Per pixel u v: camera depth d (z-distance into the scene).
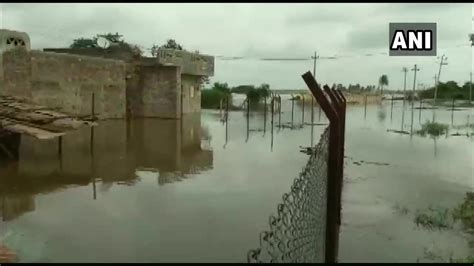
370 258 8.35
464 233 9.83
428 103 95.75
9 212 10.88
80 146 21.80
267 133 31.39
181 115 37.56
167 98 35.75
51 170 16.03
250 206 11.61
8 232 9.39
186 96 40.41
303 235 4.58
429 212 11.37
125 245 8.66
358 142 26.61
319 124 39.25
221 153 21.45
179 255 8.16
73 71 29.20
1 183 13.95
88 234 9.32
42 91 26.94
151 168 17.17
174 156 20.22
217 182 14.59
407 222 10.63
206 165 17.97
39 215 10.64
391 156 20.94
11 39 22.70
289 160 19.42
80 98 29.89
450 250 8.84
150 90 35.97
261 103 60.50
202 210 11.19
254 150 22.62
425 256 8.48
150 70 35.81
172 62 36.88
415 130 34.19
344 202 12.35
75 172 15.91
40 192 12.95
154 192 13.11
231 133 30.75
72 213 10.87
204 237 9.16
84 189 13.44
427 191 13.77
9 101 18.78
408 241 9.32
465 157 20.97
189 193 13.02
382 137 29.69
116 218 10.46
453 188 14.22
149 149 22.05
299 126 37.09
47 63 27.23
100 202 11.89
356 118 49.81
